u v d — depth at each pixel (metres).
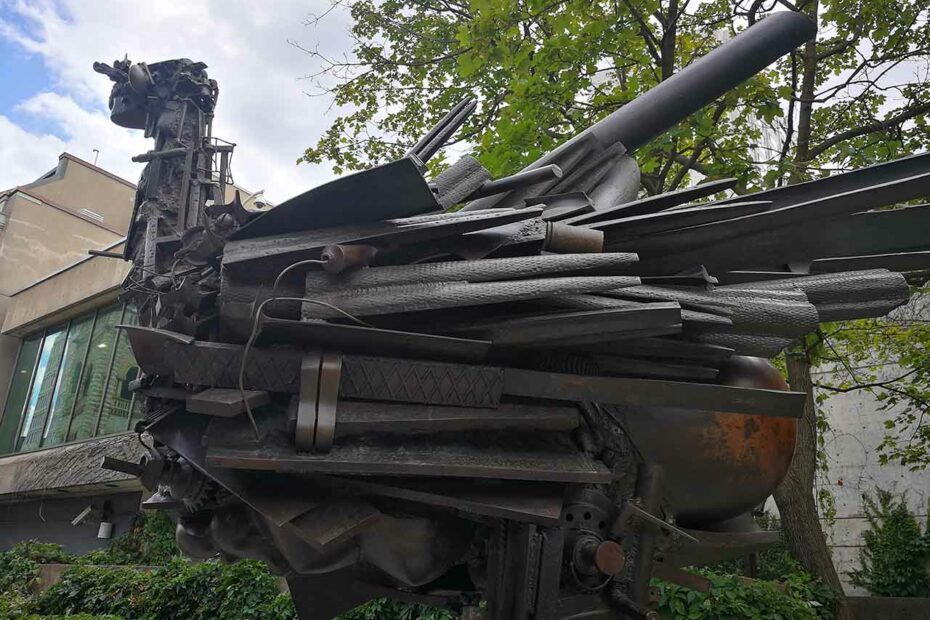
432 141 3.01
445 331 2.54
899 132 9.78
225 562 3.47
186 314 2.60
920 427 12.47
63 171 25.70
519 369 2.53
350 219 2.51
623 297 2.69
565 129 10.28
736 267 2.89
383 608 8.17
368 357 2.40
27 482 17.08
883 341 12.49
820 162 10.29
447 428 2.42
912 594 14.21
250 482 2.36
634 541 2.75
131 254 3.62
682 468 2.90
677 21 9.93
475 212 2.82
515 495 2.49
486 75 10.75
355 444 2.32
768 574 12.52
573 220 2.96
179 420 2.61
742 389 2.53
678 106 4.02
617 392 2.50
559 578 2.58
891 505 15.80
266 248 2.46
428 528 2.72
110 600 11.06
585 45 9.22
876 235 2.81
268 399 2.37
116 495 16.28
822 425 10.58
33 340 21.36
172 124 3.69
